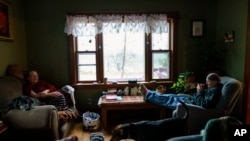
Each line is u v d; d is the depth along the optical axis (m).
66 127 2.85
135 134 1.73
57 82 3.78
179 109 2.73
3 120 2.36
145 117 3.84
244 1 3.09
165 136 1.77
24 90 3.05
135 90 3.70
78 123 3.55
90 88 3.80
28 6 3.61
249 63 3.03
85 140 2.89
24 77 3.22
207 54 3.67
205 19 3.85
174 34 3.80
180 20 3.80
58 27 3.67
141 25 3.68
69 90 3.33
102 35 3.76
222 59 3.73
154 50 3.87
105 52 3.86
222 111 2.65
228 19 3.51
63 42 3.70
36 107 2.45
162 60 3.92
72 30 3.59
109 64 3.90
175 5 3.76
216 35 3.90
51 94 3.06
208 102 2.71
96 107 3.85
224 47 3.66
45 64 3.73
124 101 3.31
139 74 3.94
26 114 2.36
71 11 3.62
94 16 3.63
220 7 3.75
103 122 3.30
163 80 3.94
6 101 2.50
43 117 2.35
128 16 3.66
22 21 3.55
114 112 3.77
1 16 2.84
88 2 3.64
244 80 3.12
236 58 3.32
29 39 3.67
